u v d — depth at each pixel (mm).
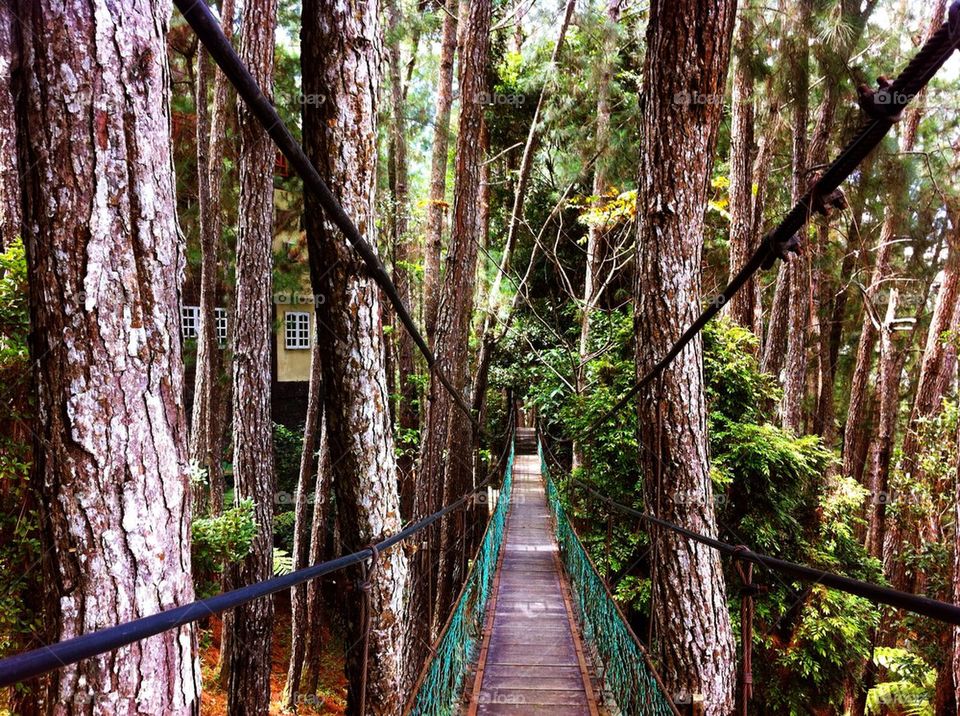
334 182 2344
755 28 5086
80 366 1230
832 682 5227
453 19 7668
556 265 10859
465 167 6387
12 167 2762
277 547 8906
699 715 2883
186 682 1407
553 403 9711
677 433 3020
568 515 6559
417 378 9969
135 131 1273
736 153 7559
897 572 8344
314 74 2352
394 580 2520
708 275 10734
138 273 1283
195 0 894
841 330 11766
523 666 3953
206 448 6656
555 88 8281
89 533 1235
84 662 1250
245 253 4430
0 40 2590
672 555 2977
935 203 6391
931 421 7406
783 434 6008
